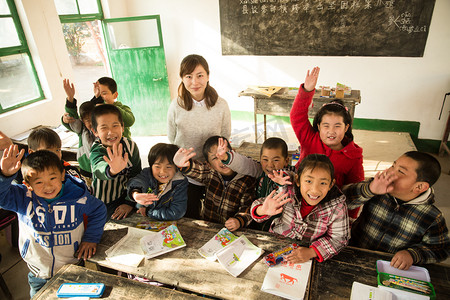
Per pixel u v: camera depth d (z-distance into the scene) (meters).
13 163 1.21
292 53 4.43
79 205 1.40
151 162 1.59
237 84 4.90
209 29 4.68
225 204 1.70
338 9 3.98
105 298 1.17
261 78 4.73
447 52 3.75
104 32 4.57
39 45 3.67
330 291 1.16
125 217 1.66
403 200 1.29
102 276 1.28
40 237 1.39
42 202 1.35
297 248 1.34
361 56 4.12
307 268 1.25
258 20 4.39
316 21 4.14
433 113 4.07
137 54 4.47
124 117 2.61
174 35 4.86
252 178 1.72
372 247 1.44
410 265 1.23
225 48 4.72
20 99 3.67
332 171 1.24
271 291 1.15
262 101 3.78
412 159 1.18
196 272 1.27
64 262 1.44
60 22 3.94
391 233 1.36
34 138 1.77
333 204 1.30
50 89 3.87
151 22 4.77
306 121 1.81
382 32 3.91
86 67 10.31
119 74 4.63
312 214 1.33
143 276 1.27
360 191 1.31
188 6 4.62
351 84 4.31
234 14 4.46
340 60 4.24
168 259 1.34
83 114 2.20
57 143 1.83
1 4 3.34
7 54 3.44
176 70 5.09
